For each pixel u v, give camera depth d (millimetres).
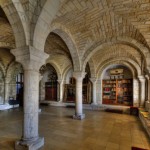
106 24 4949
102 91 11398
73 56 6512
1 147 3488
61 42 6680
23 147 3213
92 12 4254
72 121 6461
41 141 3627
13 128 5242
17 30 3205
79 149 3520
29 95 3336
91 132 4898
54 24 4414
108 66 10664
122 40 5836
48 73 13852
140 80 9133
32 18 3242
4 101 10461
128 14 4344
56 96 13375
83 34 5609
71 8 3986
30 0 3105
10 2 2943
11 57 9539
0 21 4793
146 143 3996
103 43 6215
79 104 7000
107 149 3562
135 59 8906
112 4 3912
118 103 10930
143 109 7938
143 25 4688
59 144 3795
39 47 3438
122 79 11023
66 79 12883
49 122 6242
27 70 3332
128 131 5090
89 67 11023
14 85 11438
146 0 3678
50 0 3148
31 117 3336
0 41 6391
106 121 6598
